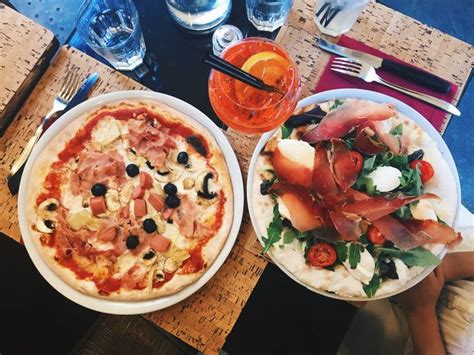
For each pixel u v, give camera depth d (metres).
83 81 0.66
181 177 0.63
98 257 0.61
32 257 0.61
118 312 0.60
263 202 0.60
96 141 0.64
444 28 0.77
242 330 0.73
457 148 0.73
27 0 0.74
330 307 0.71
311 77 0.66
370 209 0.57
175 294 0.60
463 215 0.67
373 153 0.59
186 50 0.68
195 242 0.61
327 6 0.62
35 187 0.62
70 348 0.78
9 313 0.77
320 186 0.58
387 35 0.67
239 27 0.69
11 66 0.64
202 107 0.67
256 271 0.62
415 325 0.69
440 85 0.64
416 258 0.58
